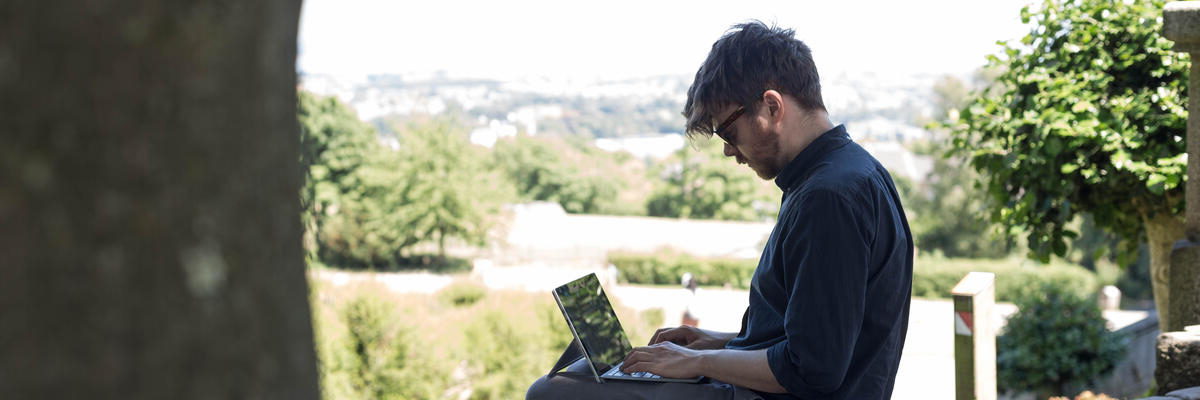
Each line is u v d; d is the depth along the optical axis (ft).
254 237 2.22
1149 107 15.48
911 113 282.56
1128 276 103.55
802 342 6.16
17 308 1.87
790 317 6.25
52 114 1.88
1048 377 33.99
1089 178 16.38
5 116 1.85
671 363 6.84
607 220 192.75
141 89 1.98
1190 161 11.42
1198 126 11.27
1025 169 17.12
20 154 1.86
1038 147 16.37
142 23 1.97
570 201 245.86
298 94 2.45
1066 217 16.53
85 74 1.91
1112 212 17.21
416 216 156.15
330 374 24.85
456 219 158.71
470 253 168.96
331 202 151.23
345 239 151.12
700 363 6.72
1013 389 34.81
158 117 2.01
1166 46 15.60
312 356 2.44
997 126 17.81
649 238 178.19
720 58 6.86
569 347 7.50
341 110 156.04
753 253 166.20
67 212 1.91
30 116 1.86
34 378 1.89
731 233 184.03
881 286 6.60
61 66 1.89
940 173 162.81
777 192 220.84
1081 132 15.61
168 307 2.05
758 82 6.69
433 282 110.52
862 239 6.23
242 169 2.18
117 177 1.96
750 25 6.92
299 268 2.40
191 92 2.06
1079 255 113.39
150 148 2.00
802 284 6.19
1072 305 33.91
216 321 2.13
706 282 131.44
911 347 54.54
